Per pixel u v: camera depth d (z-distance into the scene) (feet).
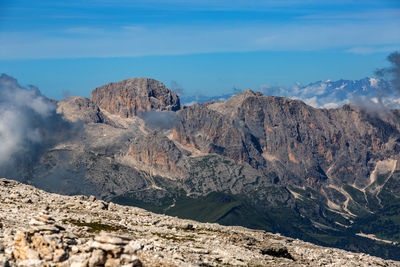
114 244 156.15
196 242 261.03
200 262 205.26
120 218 298.56
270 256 256.32
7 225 218.38
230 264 217.15
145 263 169.68
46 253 160.86
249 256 243.60
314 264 260.01
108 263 152.15
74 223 258.37
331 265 265.13
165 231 281.13
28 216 251.19
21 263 152.25
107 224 268.82
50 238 166.20
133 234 256.11
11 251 165.58
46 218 189.37
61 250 160.56
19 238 168.55
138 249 183.93
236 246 262.47
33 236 168.04
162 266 169.78
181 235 276.21
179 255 202.49
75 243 177.27
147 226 289.94
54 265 155.02
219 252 238.07
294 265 242.37
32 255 158.81
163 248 220.02
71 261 156.04
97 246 155.84
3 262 150.61
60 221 255.91
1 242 177.68
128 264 151.53
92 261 151.84
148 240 230.89
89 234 230.07
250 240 280.72
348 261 284.82
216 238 278.05
